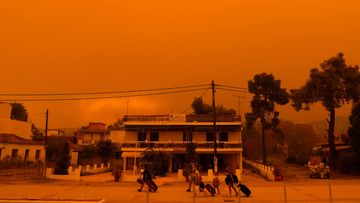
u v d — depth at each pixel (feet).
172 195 79.82
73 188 93.56
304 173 149.89
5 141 168.45
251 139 261.44
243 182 112.16
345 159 143.54
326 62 146.00
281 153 299.38
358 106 136.87
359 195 76.07
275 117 184.34
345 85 142.51
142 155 155.84
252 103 185.06
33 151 192.44
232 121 170.71
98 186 100.37
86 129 274.57
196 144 166.40
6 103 208.74
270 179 123.34
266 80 183.42
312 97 147.84
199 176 84.23
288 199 70.38
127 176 122.72
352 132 139.33
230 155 173.06
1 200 58.80
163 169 149.28
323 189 88.58
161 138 172.86
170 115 175.11
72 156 209.77
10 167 165.37
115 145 228.63
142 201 69.51
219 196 77.77
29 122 226.38
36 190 86.99
